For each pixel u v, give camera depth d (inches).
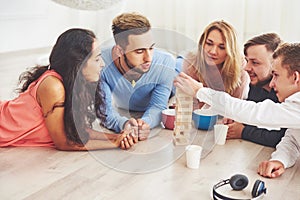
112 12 95.0
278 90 48.5
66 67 49.7
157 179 43.0
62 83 49.2
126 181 42.5
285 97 48.1
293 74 46.6
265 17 83.7
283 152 46.1
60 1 62.6
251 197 39.4
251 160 47.8
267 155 49.3
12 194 39.6
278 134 50.8
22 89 56.2
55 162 46.4
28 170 44.5
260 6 84.9
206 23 92.0
